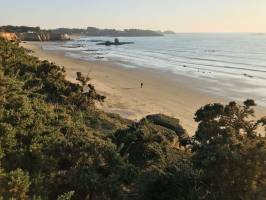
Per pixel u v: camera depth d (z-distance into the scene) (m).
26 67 35.66
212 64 97.00
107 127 25.95
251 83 63.72
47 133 16.95
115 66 86.12
